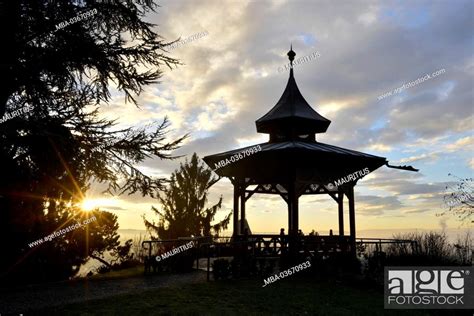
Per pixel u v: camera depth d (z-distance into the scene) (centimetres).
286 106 1614
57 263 1217
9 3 790
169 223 2177
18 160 819
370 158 1369
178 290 980
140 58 972
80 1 904
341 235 1445
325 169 1418
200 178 2272
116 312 756
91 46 863
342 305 898
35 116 807
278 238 1420
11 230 993
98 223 1522
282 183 1399
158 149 938
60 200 1157
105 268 1542
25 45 822
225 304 846
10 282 1056
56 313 744
